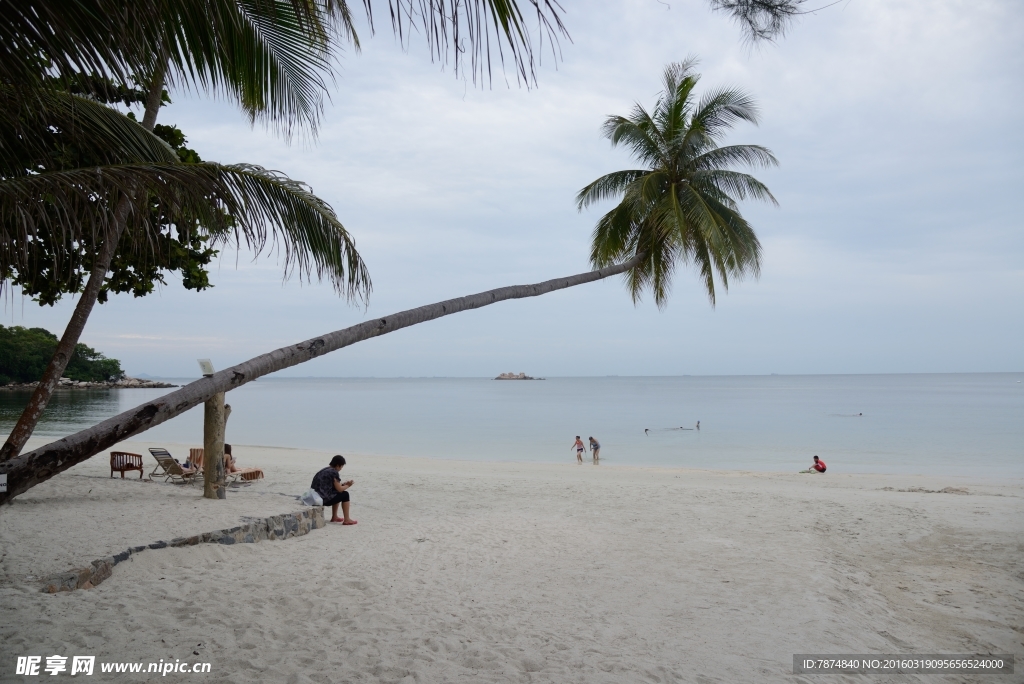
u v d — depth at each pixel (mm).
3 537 7090
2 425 33688
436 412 69000
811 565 8180
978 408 71625
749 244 15617
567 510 11906
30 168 4668
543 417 59938
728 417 59031
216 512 8789
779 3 3848
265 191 4512
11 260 3469
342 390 187625
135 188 3799
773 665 5039
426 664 4613
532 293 6852
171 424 44625
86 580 6008
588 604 6414
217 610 5562
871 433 41156
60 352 7219
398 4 1771
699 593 6930
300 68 4703
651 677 4629
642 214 14523
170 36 3213
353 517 10719
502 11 1806
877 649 5520
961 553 9133
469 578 7191
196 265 9359
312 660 4578
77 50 2721
